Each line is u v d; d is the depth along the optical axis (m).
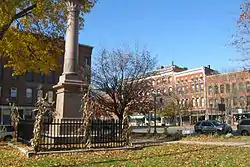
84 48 57.38
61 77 16.38
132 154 12.05
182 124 71.81
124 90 27.14
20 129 17.25
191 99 75.38
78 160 10.23
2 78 50.88
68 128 13.79
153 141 21.03
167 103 66.56
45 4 15.99
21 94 52.34
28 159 10.50
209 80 71.62
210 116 69.94
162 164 9.60
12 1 13.55
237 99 64.38
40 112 12.21
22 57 17.88
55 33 18.11
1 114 50.06
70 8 16.91
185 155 11.96
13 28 17.39
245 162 10.28
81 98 15.89
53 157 10.90
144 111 28.41
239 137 23.91
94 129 14.31
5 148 14.20
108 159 10.54
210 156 11.76
